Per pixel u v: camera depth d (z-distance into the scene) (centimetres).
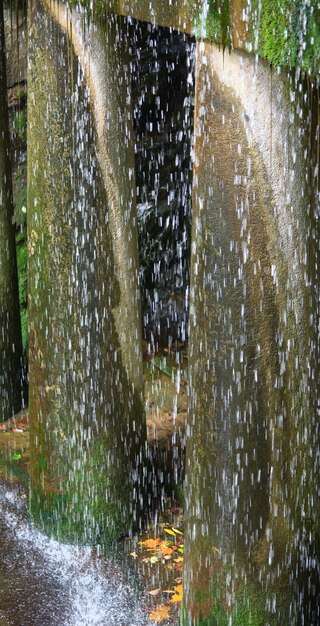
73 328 426
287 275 307
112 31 401
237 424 314
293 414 316
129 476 454
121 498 451
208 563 335
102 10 377
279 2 281
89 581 415
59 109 403
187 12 307
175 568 423
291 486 320
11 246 606
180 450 536
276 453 315
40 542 455
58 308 426
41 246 426
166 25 321
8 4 575
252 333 307
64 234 416
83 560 435
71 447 440
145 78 631
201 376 325
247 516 319
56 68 400
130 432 452
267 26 282
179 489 489
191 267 327
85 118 405
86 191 411
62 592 406
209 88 302
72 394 434
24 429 600
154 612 384
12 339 615
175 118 662
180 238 720
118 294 431
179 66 635
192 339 329
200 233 317
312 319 318
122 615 384
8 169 593
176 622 375
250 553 322
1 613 390
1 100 576
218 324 314
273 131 296
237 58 292
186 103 656
